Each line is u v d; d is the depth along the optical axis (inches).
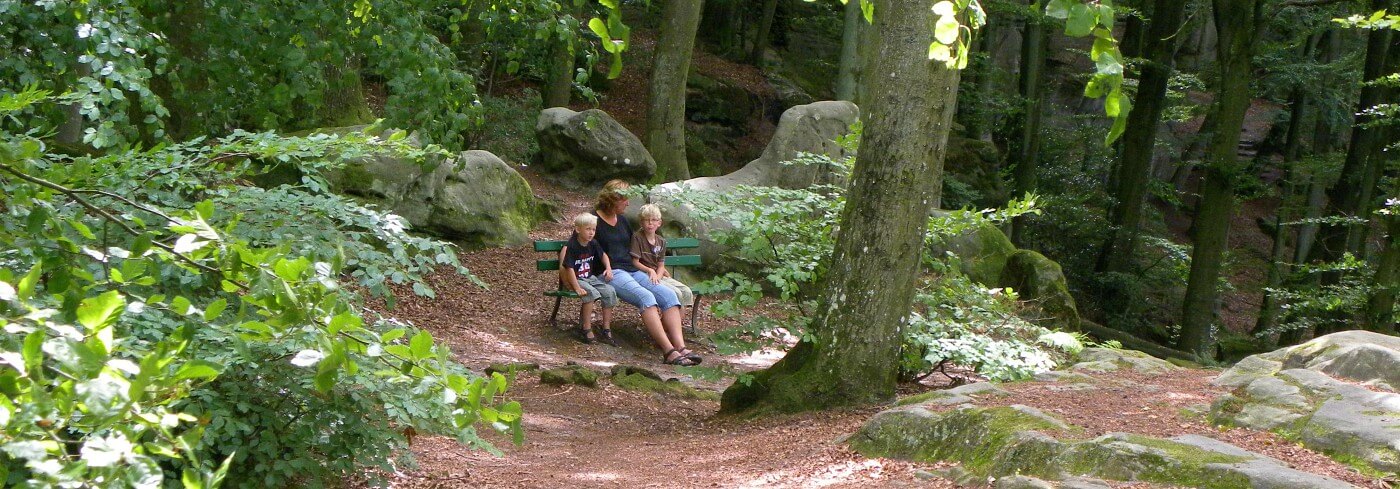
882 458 197.6
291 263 66.7
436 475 209.0
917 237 262.1
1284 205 925.8
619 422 285.6
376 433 175.6
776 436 236.1
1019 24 1119.6
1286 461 165.0
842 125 600.7
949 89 257.8
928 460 190.1
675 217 509.7
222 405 160.6
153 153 146.5
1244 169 708.7
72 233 97.0
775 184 573.6
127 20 165.9
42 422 61.1
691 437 252.1
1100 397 218.2
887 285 260.4
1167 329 900.6
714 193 307.4
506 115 714.8
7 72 165.5
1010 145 1099.9
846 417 243.8
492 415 72.5
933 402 216.1
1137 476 157.1
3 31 166.4
